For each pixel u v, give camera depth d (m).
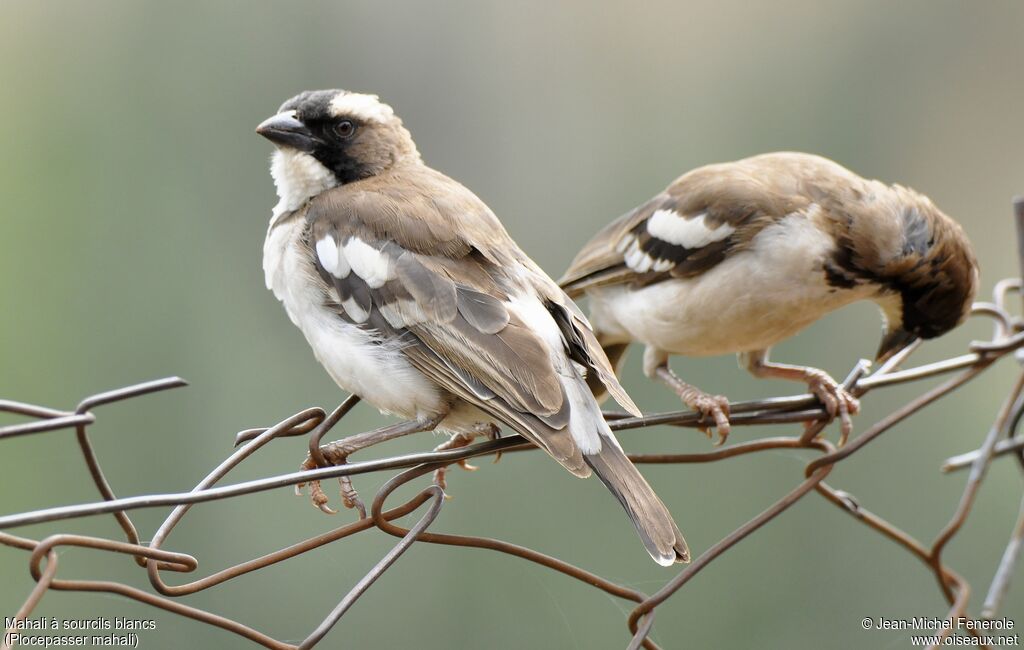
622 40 17.67
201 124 15.98
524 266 8.05
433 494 6.64
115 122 15.71
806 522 12.91
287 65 16.34
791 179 9.71
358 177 9.01
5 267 14.77
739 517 12.74
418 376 7.65
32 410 6.07
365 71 16.92
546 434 6.96
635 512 6.81
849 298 9.73
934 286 9.78
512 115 17.34
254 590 12.42
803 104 17.75
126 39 15.91
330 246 8.05
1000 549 13.35
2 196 15.12
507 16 17.53
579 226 17.02
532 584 12.31
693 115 17.55
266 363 14.64
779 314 9.66
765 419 8.90
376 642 12.20
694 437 13.00
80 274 14.97
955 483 13.81
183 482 13.70
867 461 13.83
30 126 15.55
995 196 18.03
